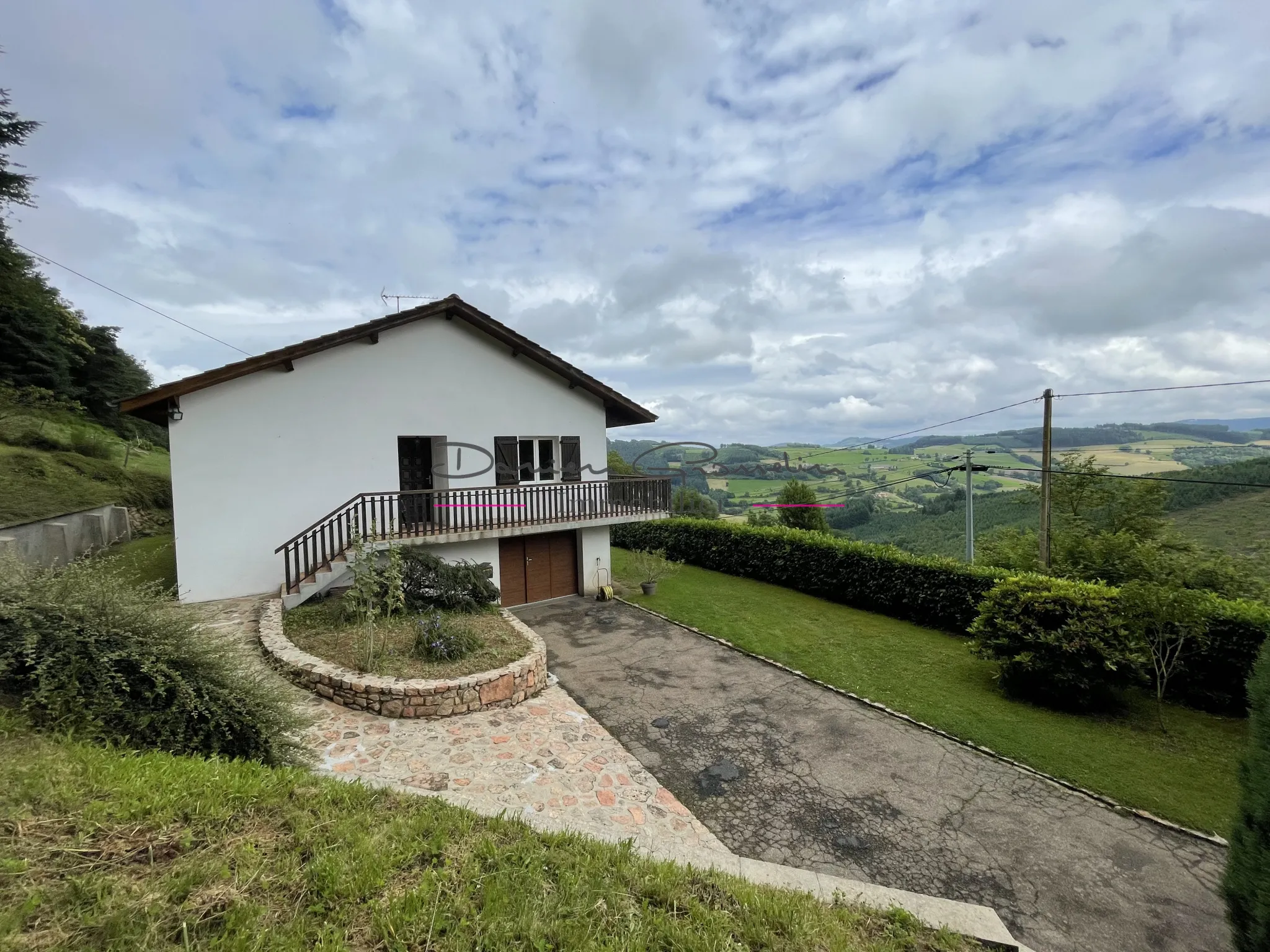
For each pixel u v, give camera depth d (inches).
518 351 525.0
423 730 263.3
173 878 100.8
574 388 569.0
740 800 229.8
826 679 365.4
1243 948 129.3
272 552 413.1
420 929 99.8
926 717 313.6
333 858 113.9
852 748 276.5
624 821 209.2
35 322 951.0
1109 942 167.2
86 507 620.4
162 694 159.0
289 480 420.2
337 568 387.2
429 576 408.5
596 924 110.0
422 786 219.5
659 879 129.2
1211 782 257.9
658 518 585.9
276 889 104.6
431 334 482.9
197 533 389.1
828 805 229.3
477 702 289.1
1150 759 277.6
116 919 88.1
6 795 113.7
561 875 124.6
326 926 97.3
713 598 588.7
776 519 874.1
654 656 402.3
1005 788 247.6
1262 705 133.4
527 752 252.8
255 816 126.7
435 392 485.4
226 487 398.0
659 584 653.3
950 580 486.0
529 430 540.4
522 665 313.7
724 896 130.3
